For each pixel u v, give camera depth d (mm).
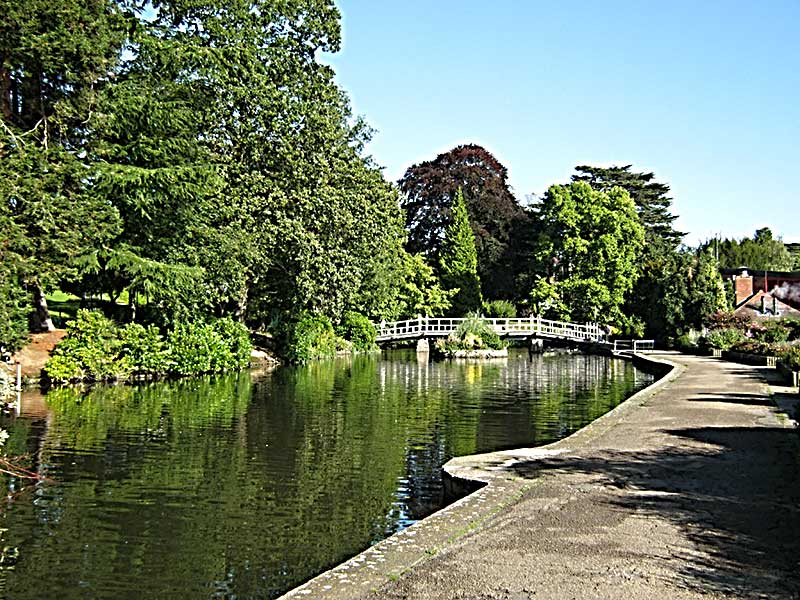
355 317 43469
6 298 19234
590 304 50219
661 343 45000
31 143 20422
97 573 7551
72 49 20375
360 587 5371
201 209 25531
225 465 12133
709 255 48219
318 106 28766
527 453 10438
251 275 29859
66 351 22297
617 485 8469
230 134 27531
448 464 9695
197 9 26641
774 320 43688
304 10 28938
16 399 18094
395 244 44031
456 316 54531
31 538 8508
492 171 58844
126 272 24172
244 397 20719
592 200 51562
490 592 5250
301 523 9234
